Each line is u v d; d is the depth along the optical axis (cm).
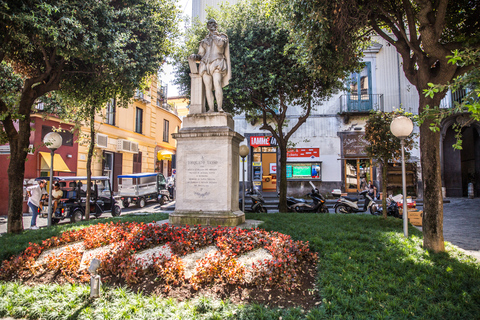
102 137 1989
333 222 804
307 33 724
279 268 408
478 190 2073
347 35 766
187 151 659
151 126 2648
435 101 577
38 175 1578
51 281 450
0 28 662
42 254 517
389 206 1135
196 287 395
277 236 535
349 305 348
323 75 859
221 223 622
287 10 747
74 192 1222
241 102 1248
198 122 672
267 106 1356
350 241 570
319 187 2009
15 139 805
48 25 687
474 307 347
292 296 387
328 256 480
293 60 1130
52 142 845
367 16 715
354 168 2017
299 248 483
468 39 605
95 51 774
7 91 1007
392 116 863
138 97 2391
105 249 502
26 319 371
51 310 373
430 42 555
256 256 456
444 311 344
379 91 1983
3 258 527
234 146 675
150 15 1035
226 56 707
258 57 1134
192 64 705
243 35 1172
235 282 403
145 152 2548
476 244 708
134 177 1767
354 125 2003
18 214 783
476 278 418
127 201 1770
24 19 618
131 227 595
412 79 655
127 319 345
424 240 564
